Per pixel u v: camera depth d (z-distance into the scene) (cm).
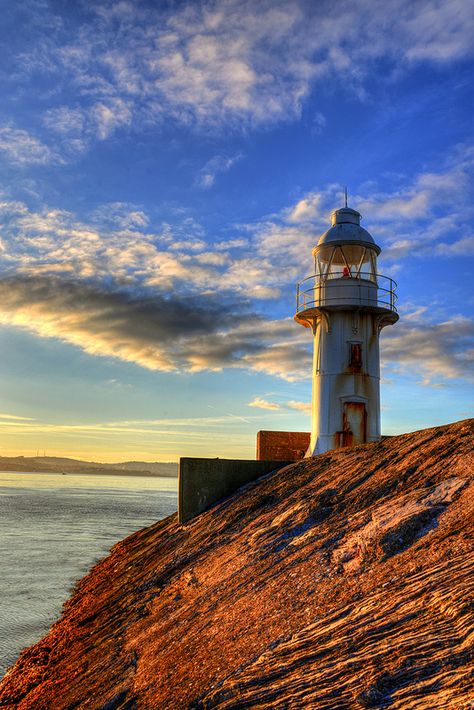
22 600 2433
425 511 984
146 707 877
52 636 1803
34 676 1411
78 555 3634
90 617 1803
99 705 997
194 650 991
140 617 1448
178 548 1908
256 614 981
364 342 2645
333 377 2617
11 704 1268
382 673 629
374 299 2695
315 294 2766
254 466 2364
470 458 1170
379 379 2691
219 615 1080
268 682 729
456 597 689
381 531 989
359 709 595
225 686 773
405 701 575
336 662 696
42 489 13712
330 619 817
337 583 933
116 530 5119
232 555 1395
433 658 615
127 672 1096
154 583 1662
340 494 1390
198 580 1402
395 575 849
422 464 1298
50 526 5309
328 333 2673
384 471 1393
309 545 1165
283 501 1653
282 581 1060
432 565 816
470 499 960
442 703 545
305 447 3278
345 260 2777
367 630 730
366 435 2561
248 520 1681
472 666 575
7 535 4594
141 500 10306
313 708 626
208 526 1908
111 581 2247
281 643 822
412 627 691
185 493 2330
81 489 14725
